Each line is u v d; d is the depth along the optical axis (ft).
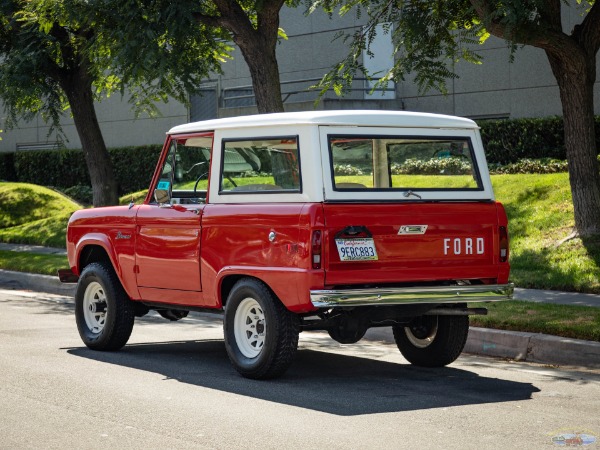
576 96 53.31
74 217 37.58
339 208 28.09
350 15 96.07
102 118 122.62
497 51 87.45
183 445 22.02
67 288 59.00
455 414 25.22
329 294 27.37
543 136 81.30
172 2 57.62
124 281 35.01
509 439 22.63
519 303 41.68
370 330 40.24
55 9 61.67
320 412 25.41
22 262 67.31
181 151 33.78
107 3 58.39
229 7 59.41
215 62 69.36
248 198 30.19
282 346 29.12
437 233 29.63
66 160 125.70
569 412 25.64
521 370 32.60
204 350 36.76
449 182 30.91
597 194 53.72
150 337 40.47
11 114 80.89
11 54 76.95
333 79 55.36
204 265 31.35
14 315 47.06
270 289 29.35
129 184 117.29
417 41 56.18
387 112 30.30
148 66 58.80
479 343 36.86
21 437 22.77
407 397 27.50
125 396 27.48
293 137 29.22
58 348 36.65
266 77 60.34
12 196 102.32
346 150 29.25
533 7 46.37
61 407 25.98
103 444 22.12
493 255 30.78
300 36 100.94
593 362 33.17
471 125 31.65
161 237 33.14
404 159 30.53
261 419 24.59
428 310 30.27
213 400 26.96
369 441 22.35
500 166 79.61
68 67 82.48
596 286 46.60
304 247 27.81
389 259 28.78
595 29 52.75
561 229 56.49
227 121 31.30
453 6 55.72
